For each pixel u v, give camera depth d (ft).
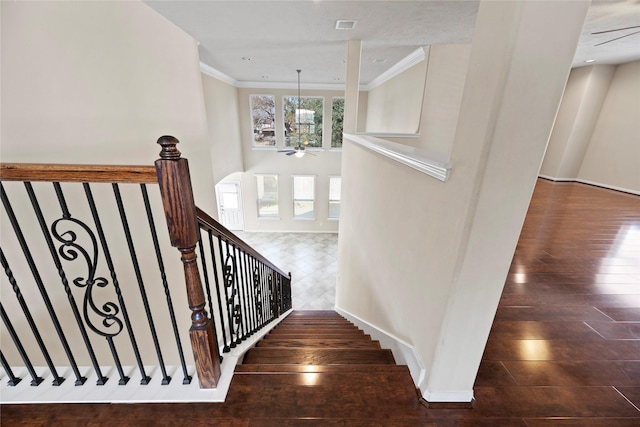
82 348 6.18
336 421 3.60
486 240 3.02
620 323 5.30
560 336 4.99
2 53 4.68
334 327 10.00
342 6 7.98
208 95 18.95
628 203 13.58
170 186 2.95
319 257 24.48
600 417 3.63
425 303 4.26
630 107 15.96
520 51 2.34
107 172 2.86
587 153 18.49
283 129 26.32
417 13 8.52
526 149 2.67
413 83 14.94
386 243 6.83
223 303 11.96
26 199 5.05
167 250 7.96
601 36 10.69
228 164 23.12
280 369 4.33
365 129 26.89
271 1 7.72
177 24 9.21
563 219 11.09
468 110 2.98
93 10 6.07
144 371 4.00
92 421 3.52
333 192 28.63
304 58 15.35
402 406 3.82
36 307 5.50
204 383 3.92
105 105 6.46
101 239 3.25
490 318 3.42
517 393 3.96
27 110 5.05
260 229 29.71
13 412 3.58
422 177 4.42
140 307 7.14
